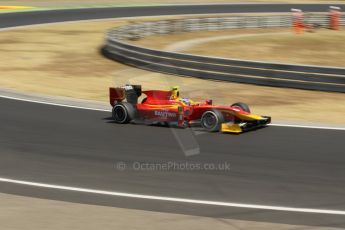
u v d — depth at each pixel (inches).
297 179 885.2
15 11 3794.3
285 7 4552.2
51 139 1106.1
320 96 1620.3
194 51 2564.0
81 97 1614.2
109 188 837.8
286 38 3046.3
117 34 2615.7
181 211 745.0
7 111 1348.4
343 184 865.5
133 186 848.3
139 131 1166.3
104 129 1182.9
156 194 813.2
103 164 954.7
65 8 4045.3
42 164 953.5
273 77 1733.5
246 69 1772.9
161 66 1959.9
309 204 779.4
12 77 1882.4
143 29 2903.5
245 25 3408.0
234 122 1197.1
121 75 1937.7
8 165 948.0
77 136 1127.6
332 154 1019.9
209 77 1841.8
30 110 1363.2
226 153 1017.5
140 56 2053.4
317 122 1341.0
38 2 4384.8
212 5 4527.6
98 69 2055.9
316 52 2655.0
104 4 4357.8
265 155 1007.6
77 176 893.2
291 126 1220.5
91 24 3380.9
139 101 1551.4
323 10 4453.7
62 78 1887.3
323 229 689.6
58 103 1449.3
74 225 685.3
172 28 3083.2
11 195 799.7
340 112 1448.1
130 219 709.9
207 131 1159.6
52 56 2325.3
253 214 738.2
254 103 1540.4
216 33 3186.5
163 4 4485.7
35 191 820.6
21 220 700.0
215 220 713.0
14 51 2415.1
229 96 1625.2
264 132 1164.5
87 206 756.6
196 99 1596.9
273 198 802.2
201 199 794.8
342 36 3184.1
